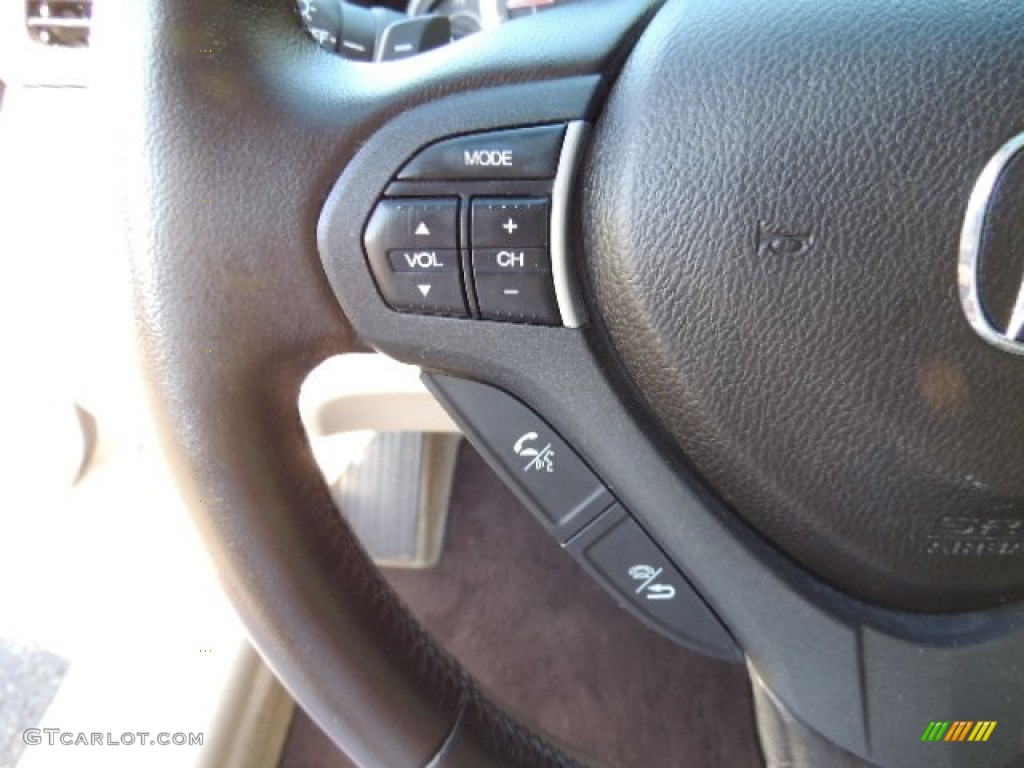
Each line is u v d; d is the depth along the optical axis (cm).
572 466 67
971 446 59
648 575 69
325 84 59
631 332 61
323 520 62
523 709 141
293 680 63
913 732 69
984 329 56
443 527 158
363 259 60
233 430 60
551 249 60
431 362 65
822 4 57
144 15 57
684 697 141
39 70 101
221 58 56
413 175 59
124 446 121
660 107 58
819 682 69
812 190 56
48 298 113
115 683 112
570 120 60
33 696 112
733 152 57
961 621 68
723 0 59
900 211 56
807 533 65
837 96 56
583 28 61
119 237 58
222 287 58
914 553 64
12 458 118
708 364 60
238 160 57
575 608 150
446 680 65
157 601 115
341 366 95
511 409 66
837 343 58
